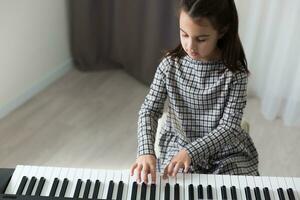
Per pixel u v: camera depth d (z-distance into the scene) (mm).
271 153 2137
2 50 2227
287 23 2170
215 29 1041
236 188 990
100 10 2639
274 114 2365
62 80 2701
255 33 2305
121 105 2484
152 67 2592
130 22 2561
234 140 1182
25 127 2271
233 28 1103
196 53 1075
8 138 2184
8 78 2320
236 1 2242
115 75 2773
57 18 2576
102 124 2318
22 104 2455
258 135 2258
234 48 1132
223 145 1157
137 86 2670
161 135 1291
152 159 1079
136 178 1005
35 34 2430
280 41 2229
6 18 2188
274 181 1012
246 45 2355
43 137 2203
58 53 2678
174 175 1021
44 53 2551
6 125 2279
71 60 2809
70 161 2041
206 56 1113
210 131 1207
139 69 2674
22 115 2363
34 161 2035
